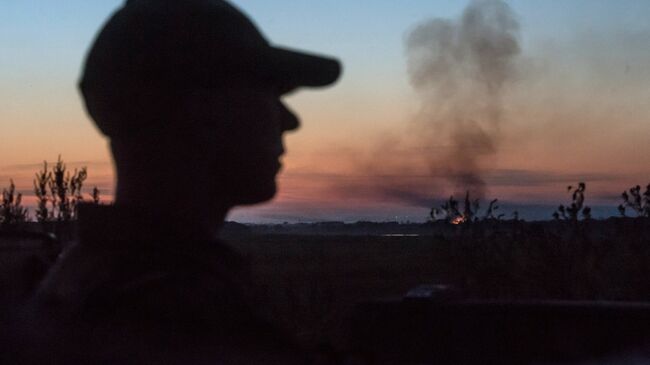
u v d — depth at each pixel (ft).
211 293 3.59
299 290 23.32
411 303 6.48
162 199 4.07
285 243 143.13
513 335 6.23
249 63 4.10
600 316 6.03
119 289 3.43
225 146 4.17
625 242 23.73
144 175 4.07
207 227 4.20
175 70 3.95
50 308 3.60
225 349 3.38
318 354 4.48
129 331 3.23
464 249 24.56
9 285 4.70
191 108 4.03
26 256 5.57
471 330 6.36
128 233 3.93
